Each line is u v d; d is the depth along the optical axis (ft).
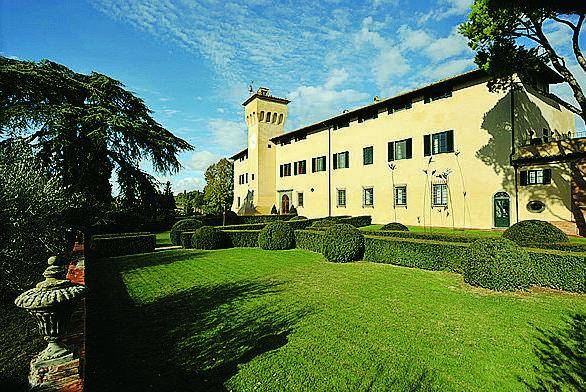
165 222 113.19
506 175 63.41
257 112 133.59
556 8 37.78
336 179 103.50
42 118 59.77
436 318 22.71
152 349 19.15
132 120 75.36
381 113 89.04
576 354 17.40
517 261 28.48
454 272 35.68
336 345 18.95
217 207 158.40
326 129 107.96
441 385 14.82
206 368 16.84
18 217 26.61
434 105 75.97
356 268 39.65
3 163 29.48
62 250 33.88
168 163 87.66
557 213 56.59
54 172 64.80
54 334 11.71
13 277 26.14
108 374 16.37
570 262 28.14
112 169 80.69
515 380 15.12
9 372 15.38
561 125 77.97
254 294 29.84
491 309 24.16
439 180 74.54
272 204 135.03
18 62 61.77
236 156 167.32
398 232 48.57
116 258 53.78
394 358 17.30
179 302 28.27
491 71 53.72
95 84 78.23
